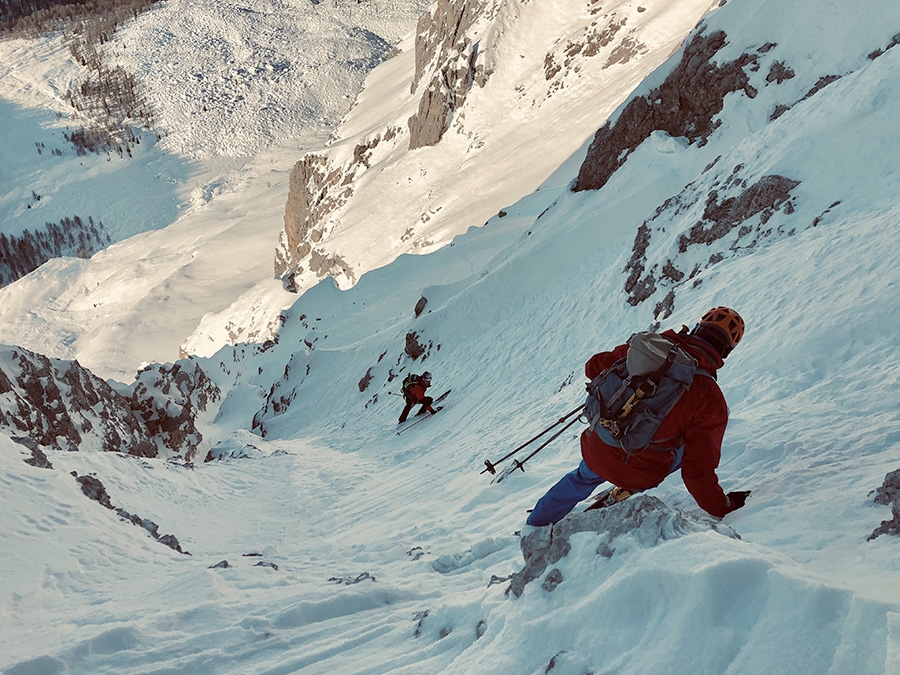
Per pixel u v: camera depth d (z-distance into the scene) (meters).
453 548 5.88
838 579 2.37
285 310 48.12
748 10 17.56
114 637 3.86
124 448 22.06
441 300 25.36
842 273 7.12
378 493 10.80
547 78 65.94
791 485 3.67
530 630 2.39
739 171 12.33
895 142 9.53
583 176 21.62
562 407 10.03
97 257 168.75
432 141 71.94
